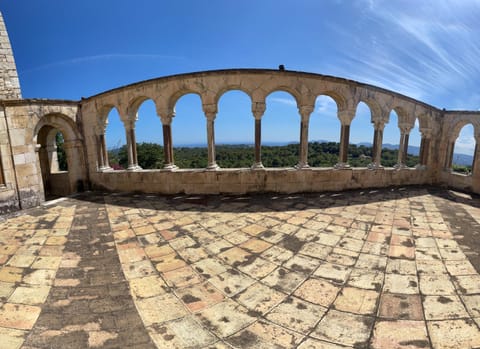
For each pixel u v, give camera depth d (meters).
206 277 3.98
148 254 4.77
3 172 8.00
